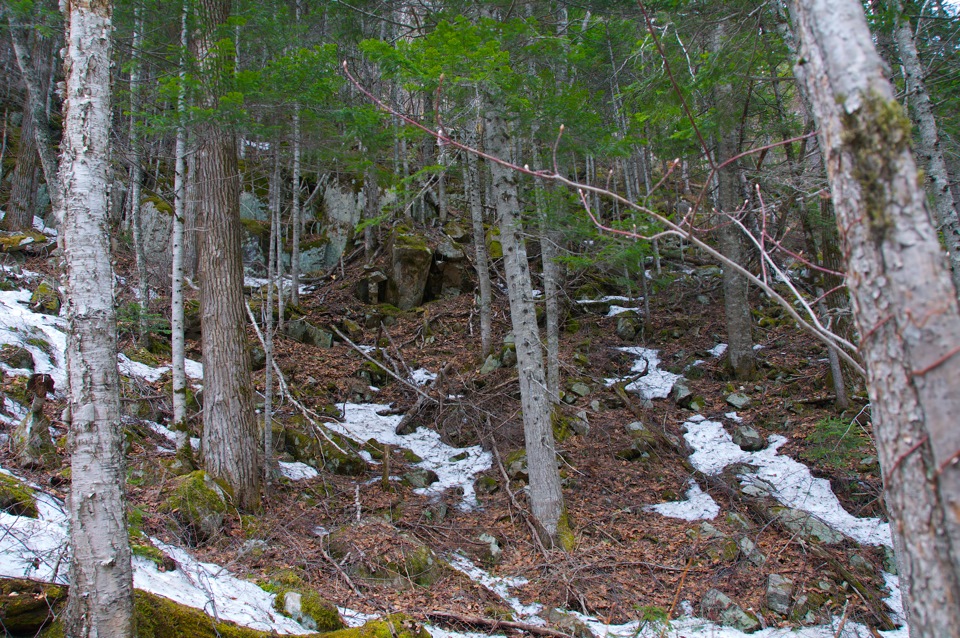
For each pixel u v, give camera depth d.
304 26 8.67
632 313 15.16
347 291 16.17
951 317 1.91
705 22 8.12
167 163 15.42
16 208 14.75
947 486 1.87
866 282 2.12
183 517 6.49
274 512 7.63
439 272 16.38
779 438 10.23
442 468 10.12
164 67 8.45
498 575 7.29
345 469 9.45
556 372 10.96
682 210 16.52
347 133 8.18
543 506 8.07
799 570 7.37
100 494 3.64
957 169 7.84
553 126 7.70
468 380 12.43
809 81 2.37
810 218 10.97
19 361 8.36
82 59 3.91
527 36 7.35
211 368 7.56
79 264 3.77
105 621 3.54
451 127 7.92
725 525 8.31
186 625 4.32
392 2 10.25
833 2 2.26
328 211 18.81
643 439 10.36
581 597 6.75
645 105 8.69
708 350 13.43
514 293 8.48
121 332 11.05
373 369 12.99
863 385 10.86
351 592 6.12
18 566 4.20
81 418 3.66
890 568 7.49
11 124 18.91
